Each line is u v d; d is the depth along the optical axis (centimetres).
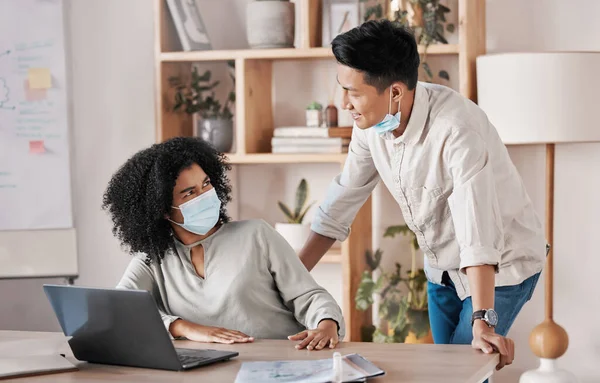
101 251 407
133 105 401
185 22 366
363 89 217
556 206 360
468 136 219
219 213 232
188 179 218
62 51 380
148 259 223
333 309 213
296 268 224
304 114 386
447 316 274
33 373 182
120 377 178
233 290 218
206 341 207
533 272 251
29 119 380
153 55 398
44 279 404
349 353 192
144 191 219
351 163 263
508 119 319
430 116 227
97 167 405
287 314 224
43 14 379
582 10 350
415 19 343
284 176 391
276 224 370
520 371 366
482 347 191
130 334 182
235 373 175
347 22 352
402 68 217
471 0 336
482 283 204
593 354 358
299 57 359
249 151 364
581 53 312
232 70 369
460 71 335
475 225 207
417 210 246
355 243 355
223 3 389
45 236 381
